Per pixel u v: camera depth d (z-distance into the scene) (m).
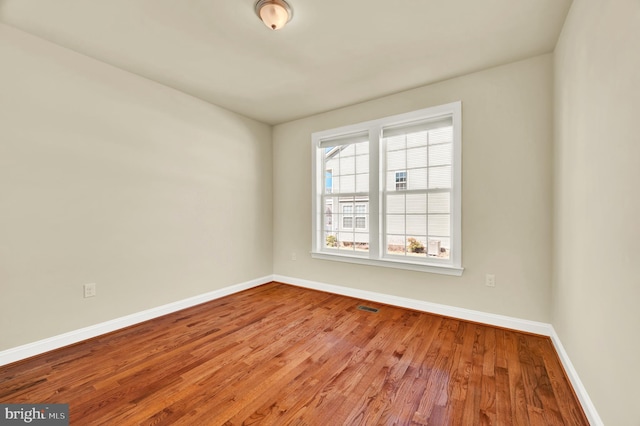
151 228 2.85
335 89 3.05
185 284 3.14
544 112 2.38
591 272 1.46
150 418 1.47
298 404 1.59
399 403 1.59
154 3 1.79
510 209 2.53
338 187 3.76
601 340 1.33
